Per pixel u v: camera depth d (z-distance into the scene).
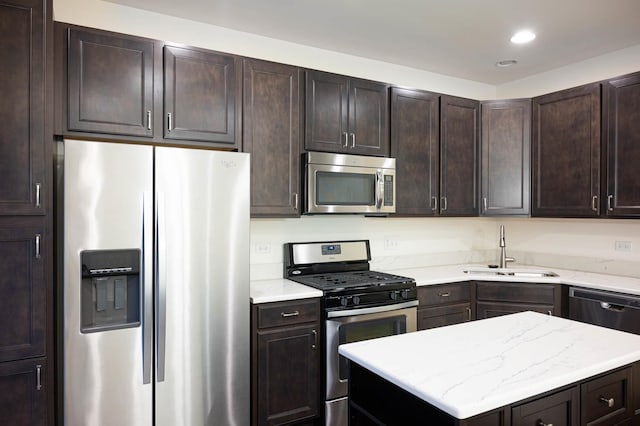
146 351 2.04
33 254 1.88
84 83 2.17
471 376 1.26
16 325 1.84
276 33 3.00
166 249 2.09
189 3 2.56
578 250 3.55
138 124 2.29
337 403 2.61
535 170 3.44
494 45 3.18
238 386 2.31
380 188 3.07
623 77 2.85
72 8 2.49
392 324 2.84
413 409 1.24
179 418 2.14
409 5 2.56
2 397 1.82
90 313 1.99
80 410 1.93
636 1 2.48
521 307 3.14
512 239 4.11
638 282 2.89
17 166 1.85
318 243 3.22
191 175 2.17
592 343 1.58
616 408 1.42
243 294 2.32
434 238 3.90
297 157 2.82
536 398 1.22
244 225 2.32
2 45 1.83
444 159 3.43
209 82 2.51
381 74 3.56
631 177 2.82
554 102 3.30
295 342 2.52
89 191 1.94
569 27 2.86
